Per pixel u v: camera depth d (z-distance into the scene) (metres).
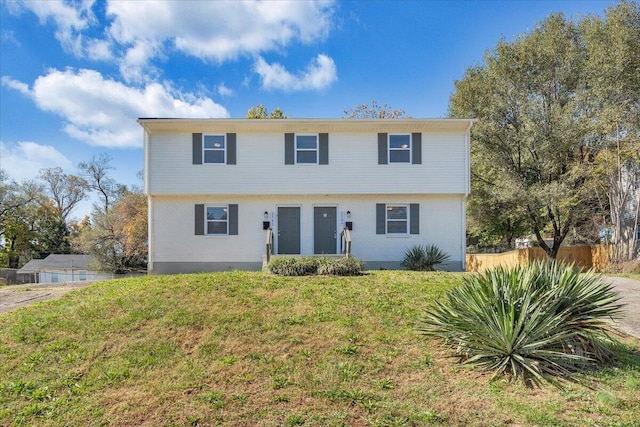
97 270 27.58
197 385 4.17
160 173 13.56
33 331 5.69
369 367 4.47
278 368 4.49
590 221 18.03
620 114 15.28
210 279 8.33
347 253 12.35
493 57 20.06
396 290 7.59
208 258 13.84
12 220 33.88
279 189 13.70
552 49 18.22
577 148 17.23
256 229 13.93
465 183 13.68
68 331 5.66
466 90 21.19
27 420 3.61
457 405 3.61
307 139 13.85
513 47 19.27
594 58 16.81
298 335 5.38
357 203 14.00
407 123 13.43
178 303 6.64
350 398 3.80
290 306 6.52
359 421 3.41
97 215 27.89
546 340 4.05
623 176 15.99
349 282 8.27
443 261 13.79
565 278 4.69
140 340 5.31
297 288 7.66
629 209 15.94
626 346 5.12
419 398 3.77
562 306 4.54
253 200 13.99
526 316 4.26
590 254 17.62
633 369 4.29
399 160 13.80
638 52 15.87
